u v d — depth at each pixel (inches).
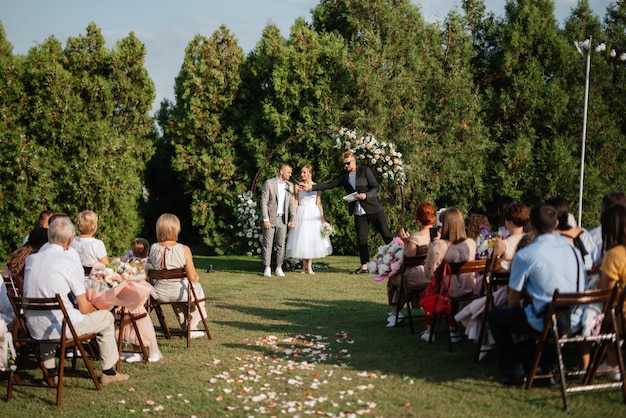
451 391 191.3
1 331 195.0
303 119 575.5
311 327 289.1
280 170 458.6
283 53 569.6
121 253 552.7
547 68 640.4
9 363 195.3
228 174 584.4
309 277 447.8
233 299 361.7
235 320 307.0
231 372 220.8
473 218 265.9
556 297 173.5
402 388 196.5
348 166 460.1
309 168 453.4
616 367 192.9
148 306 254.2
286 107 572.7
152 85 590.6
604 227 185.9
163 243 265.6
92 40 570.6
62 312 194.7
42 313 200.1
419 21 614.9
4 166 522.9
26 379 219.8
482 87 647.8
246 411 182.2
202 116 588.1
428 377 206.1
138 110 589.9
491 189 611.2
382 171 496.4
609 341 180.4
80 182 526.3
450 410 175.6
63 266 202.2
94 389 207.0
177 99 634.8
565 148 604.1
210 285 412.5
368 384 201.9
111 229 545.6
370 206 459.2
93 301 214.2
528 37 624.7
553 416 167.9
